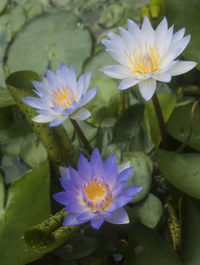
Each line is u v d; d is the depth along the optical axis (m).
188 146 1.05
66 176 0.91
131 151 1.07
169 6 1.10
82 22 1.27
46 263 0.98
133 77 0.91
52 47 1.23
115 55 0.92
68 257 0.98
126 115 1.09
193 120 1.04
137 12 1.27
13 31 1.28
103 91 1.12
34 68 1.21
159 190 1.04
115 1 1.30
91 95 0.91
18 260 0.92
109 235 0.95
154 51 0.92
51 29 1.26
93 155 0.89
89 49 1.22
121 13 1.27
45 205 0.97
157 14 1.13
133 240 0.94
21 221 0.95
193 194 0.95
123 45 0.92
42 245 0.90
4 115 1.14
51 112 0.92
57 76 0.94
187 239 0.94
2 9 1.32
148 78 0.91
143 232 0.95
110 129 1.10
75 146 1.09
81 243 0.99
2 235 0.94
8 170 1.07
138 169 1.02
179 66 0.91
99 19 1.27
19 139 1.11
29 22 1.28
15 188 0.98
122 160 1.04
